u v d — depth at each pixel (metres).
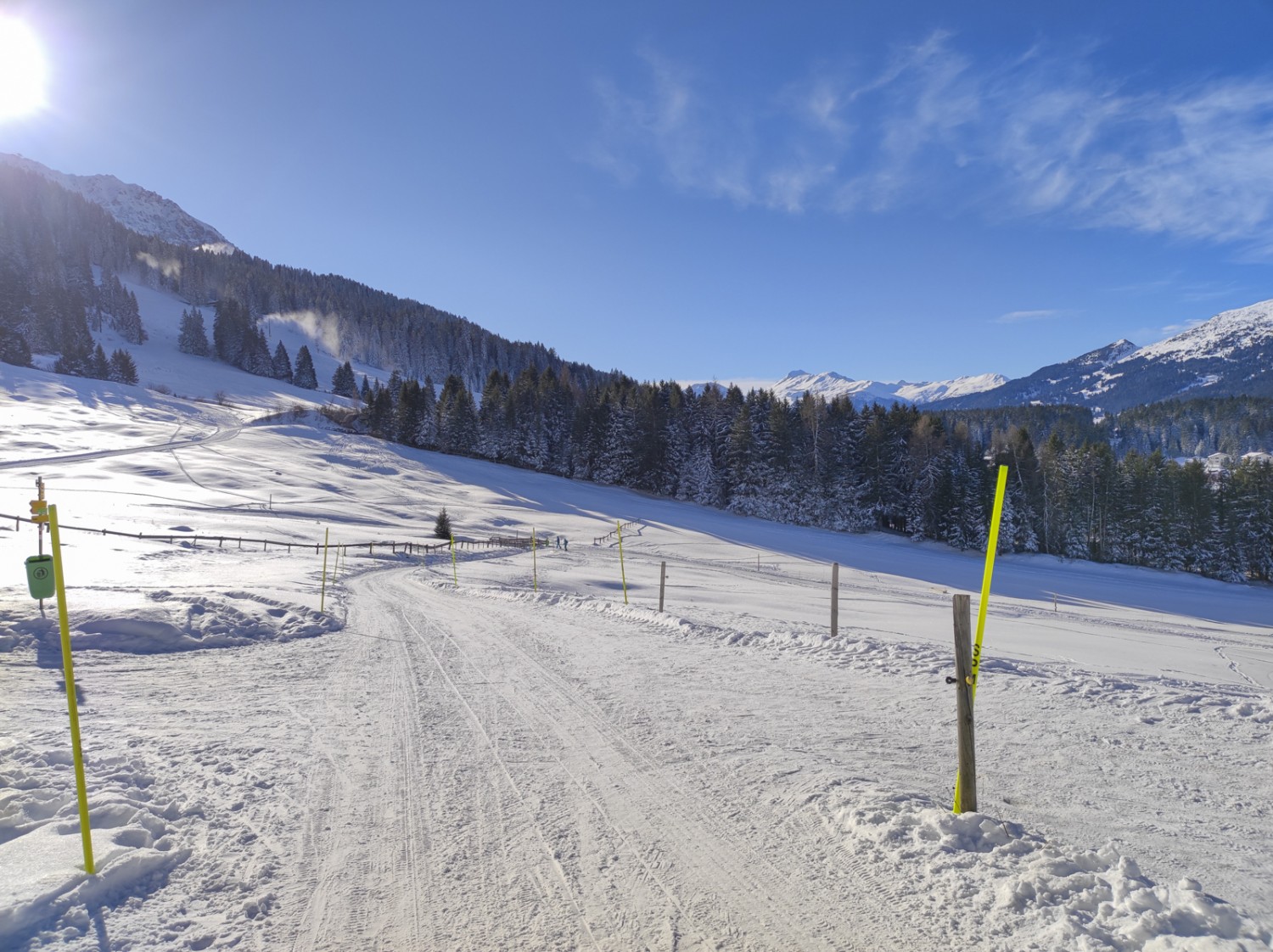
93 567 19.14
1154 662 16.98
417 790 5.89
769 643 11.80
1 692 8.37
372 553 36.03
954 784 5.80
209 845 4.90
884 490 74.44
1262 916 3.88
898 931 3.92
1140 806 5.38
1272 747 6.67
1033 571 58.09
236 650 11.34
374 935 3.94
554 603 18.44
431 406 96.06
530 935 3.95
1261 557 65.25
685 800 5.66
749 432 76.88
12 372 92.88
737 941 3.88
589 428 88.44
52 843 4.70
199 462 64.44
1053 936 3.74
